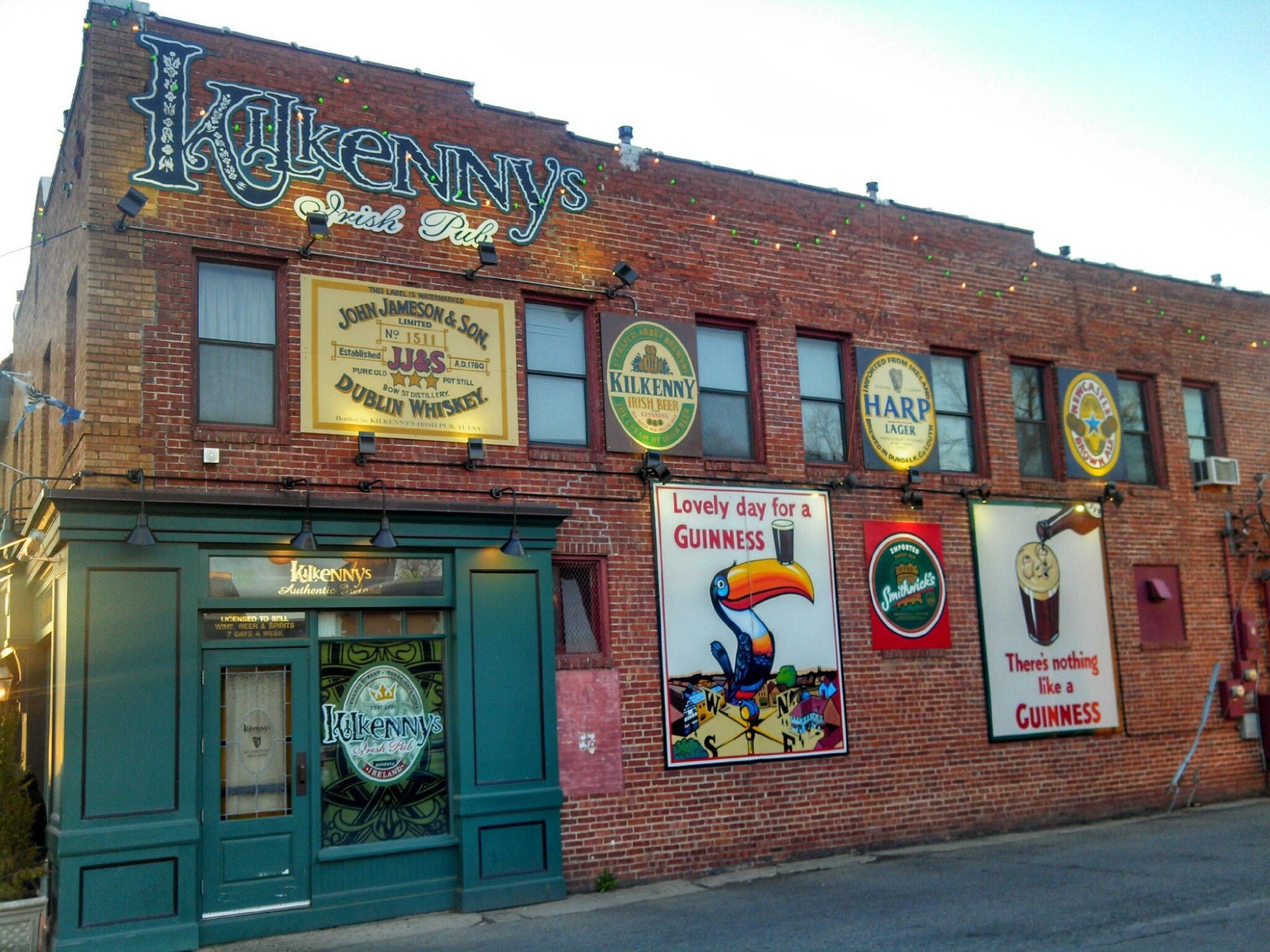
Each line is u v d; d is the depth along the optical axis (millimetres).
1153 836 13969
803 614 13648
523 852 11273
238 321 11133
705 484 13289
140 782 9633
